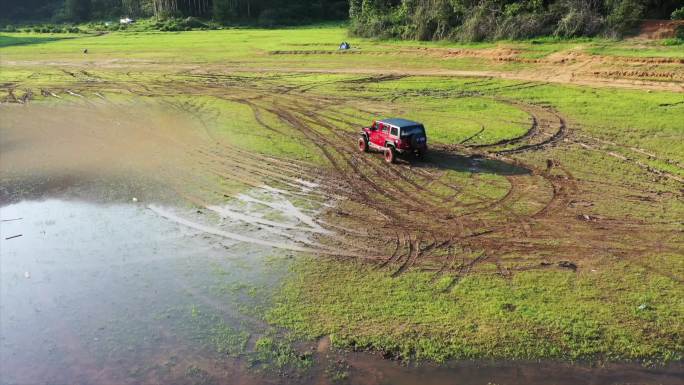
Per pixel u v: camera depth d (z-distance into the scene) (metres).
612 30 52.59
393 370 12.36
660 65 42.91
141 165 27.72
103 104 43.28
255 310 14.81
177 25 123.38
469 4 66.19
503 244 17.98
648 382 11.79
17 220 21.53
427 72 52.41
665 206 20.48
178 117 38.19
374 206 21.58
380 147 27.38
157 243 19.16
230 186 24.38
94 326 14.57
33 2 171.00
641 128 30.78
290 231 19.61
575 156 26.81
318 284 15.90
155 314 14.93
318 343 13.33
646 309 14.05
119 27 127.56
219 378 12.38
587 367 12.27
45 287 16.67
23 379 12.67
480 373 12.19
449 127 33.00
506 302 14.55
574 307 14.23
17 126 36.59
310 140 31.48
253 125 35.34
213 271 17.03
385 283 15.77
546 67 48.88
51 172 27.05
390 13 79.69
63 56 76.19
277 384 12.12
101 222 21.08
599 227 18.95
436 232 19.06
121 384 12.34
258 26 125.69
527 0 62.06
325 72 55.72
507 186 23.22
